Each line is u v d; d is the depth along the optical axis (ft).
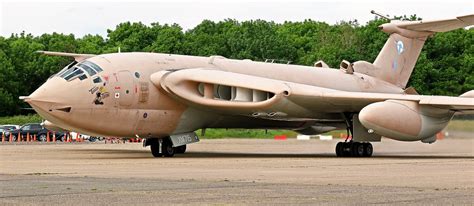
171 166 77.10
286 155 109.40
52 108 94.79
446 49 280.51
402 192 47.37
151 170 70.13
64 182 55.16
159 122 102.89
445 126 106.32
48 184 53.31
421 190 48.73
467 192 47.37
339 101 102.12
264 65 116.06
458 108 101.81
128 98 99.35
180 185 52.42
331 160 91.45
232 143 168.35
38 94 94.68
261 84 100.42
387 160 91.81
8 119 242.58
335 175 63.16
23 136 197.36
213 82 100.94
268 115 104.94
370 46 303.48
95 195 45.50
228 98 105.81
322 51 304.30
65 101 95.04
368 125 98.37
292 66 120.26
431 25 124.77
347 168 73.46
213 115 108.47
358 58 298.56
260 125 116.16
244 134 216.33
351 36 318.86
